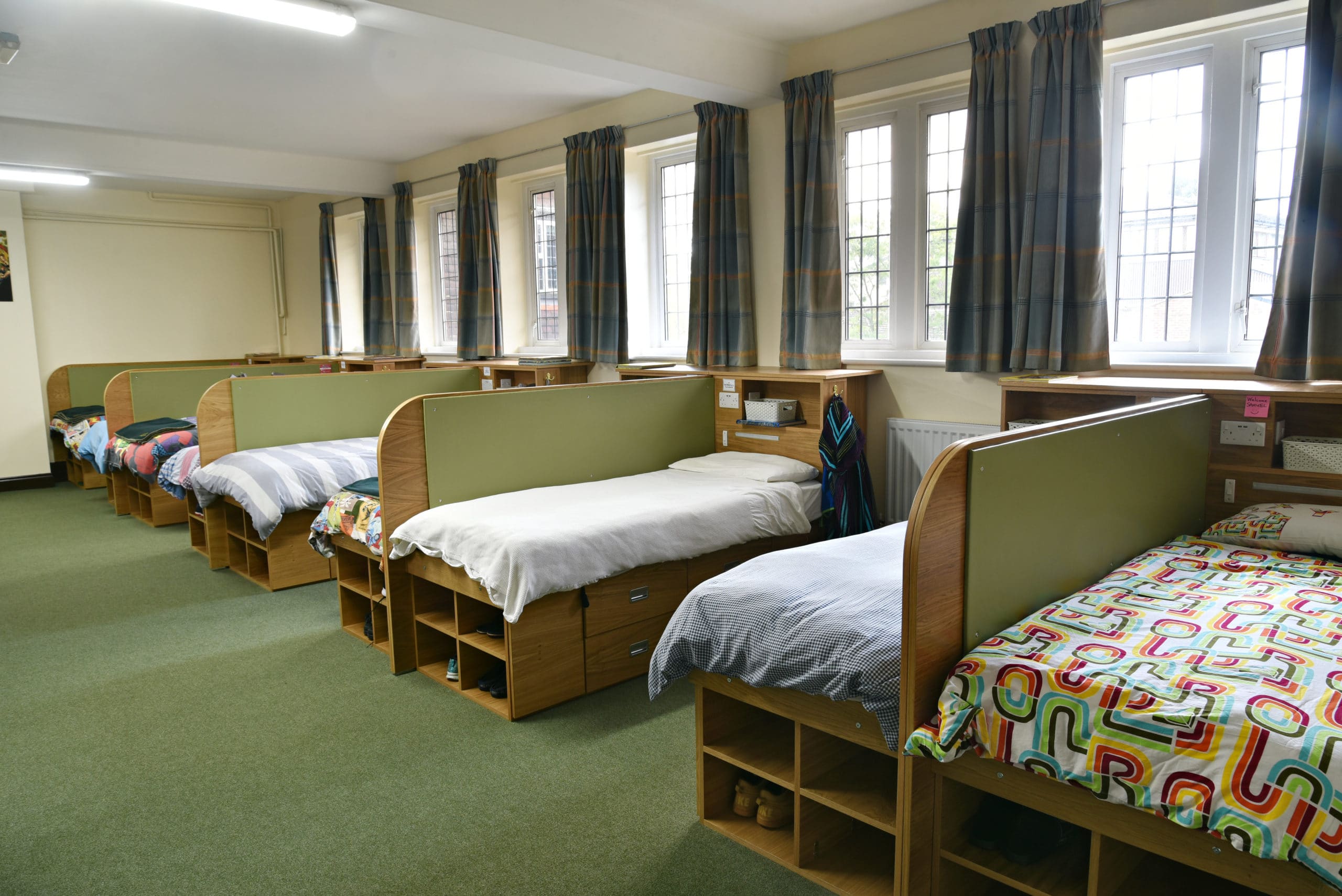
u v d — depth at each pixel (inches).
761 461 161.2
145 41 164.9
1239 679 61.2
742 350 186.5
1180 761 56.1
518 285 260.1
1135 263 141.9
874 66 162.4
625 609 126.6
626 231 215.6
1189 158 134.7
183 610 164.7
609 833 88.9
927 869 72.8
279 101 208.8
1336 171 108.6
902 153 167.0
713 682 88.0
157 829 91.2
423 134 246.4
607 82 195.6
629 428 163.2
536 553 110.3
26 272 296.8
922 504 64.5
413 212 285.1
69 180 261.0
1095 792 59.4
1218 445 114.4
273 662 138.3
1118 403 129.4
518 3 136.0
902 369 167.3
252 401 189.6
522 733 111.5
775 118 180.2
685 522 128.0
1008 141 143.4
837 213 169.5
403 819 92.1
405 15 128.0
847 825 86.4
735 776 93.3
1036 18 136.3
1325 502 105.9
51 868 84.6
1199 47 130.8
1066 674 62.4
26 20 153.0
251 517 170.6
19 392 298.0
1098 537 89.3
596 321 217.5
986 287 148.8
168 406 252.2
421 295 297.6
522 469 145.4
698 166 189.5
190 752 108.3
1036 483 77.1
